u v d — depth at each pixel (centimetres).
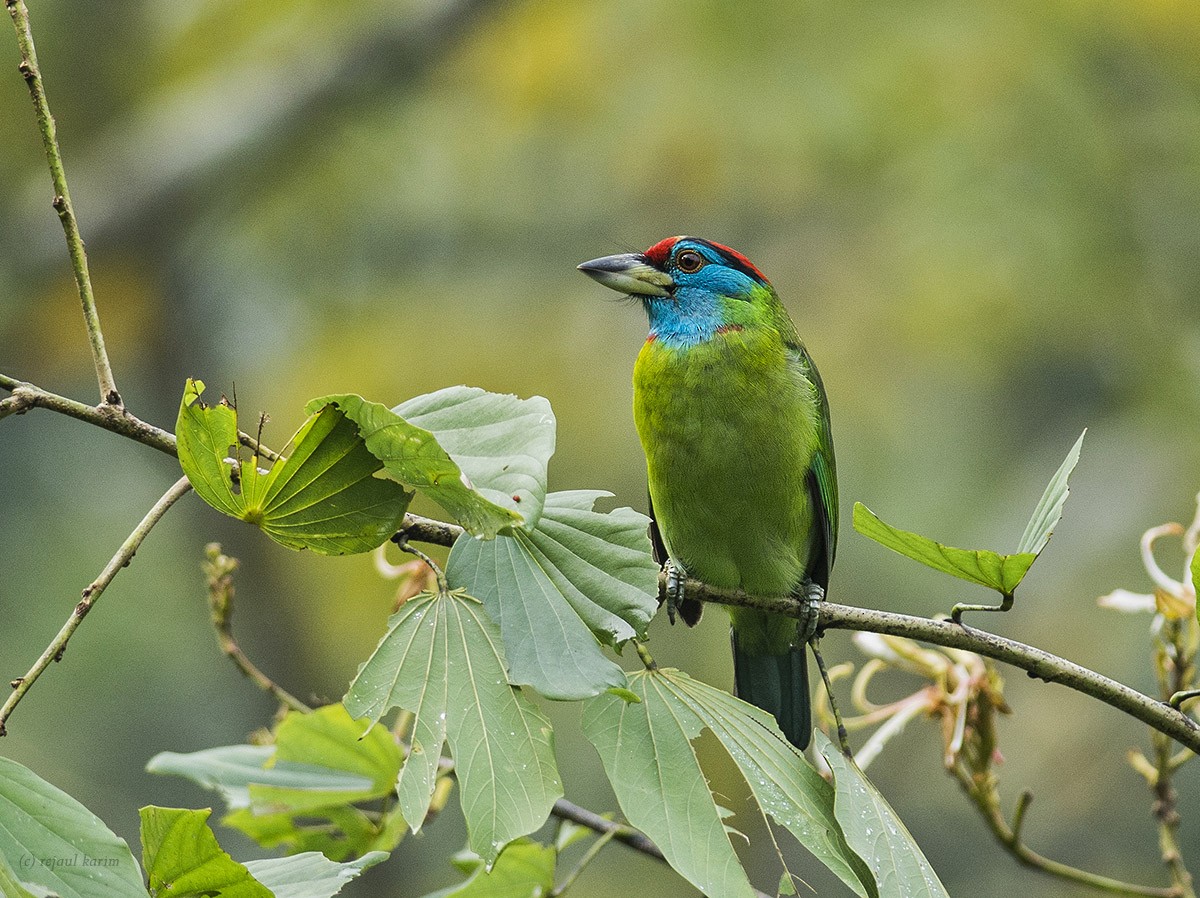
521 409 364
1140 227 1398
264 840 546
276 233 1435
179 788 1246
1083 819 1239
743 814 1223
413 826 344
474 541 396
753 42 1395
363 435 351
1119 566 1305
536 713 367
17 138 1406
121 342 1384
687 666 1256
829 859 375
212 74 1462
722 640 1257
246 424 1384
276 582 1304
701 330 656
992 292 1390
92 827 328
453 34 1411
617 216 1442
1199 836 1207
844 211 1444
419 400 375
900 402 1385
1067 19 1388
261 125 1391
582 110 1434
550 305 1408
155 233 1380
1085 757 1256
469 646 376
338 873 365
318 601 1306
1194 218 1402
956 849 1255
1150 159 1409
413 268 1435
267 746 543
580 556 394
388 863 1213
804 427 648
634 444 1348
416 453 346
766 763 392
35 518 1309
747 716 404
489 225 1435
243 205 1427
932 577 1313
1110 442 1373
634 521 401
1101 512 1331
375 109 1431
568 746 1198
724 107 1393
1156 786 555
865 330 1403
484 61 1435
